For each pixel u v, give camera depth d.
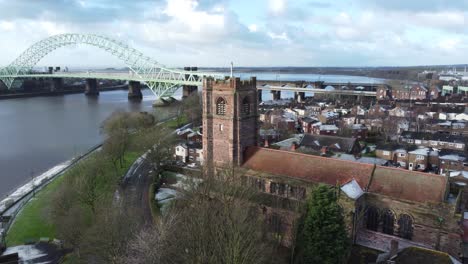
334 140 135.00
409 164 129.12
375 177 70.44
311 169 75.25
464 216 72.62
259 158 80.94
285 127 183.25
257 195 75.00
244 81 79.75
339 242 58.22
